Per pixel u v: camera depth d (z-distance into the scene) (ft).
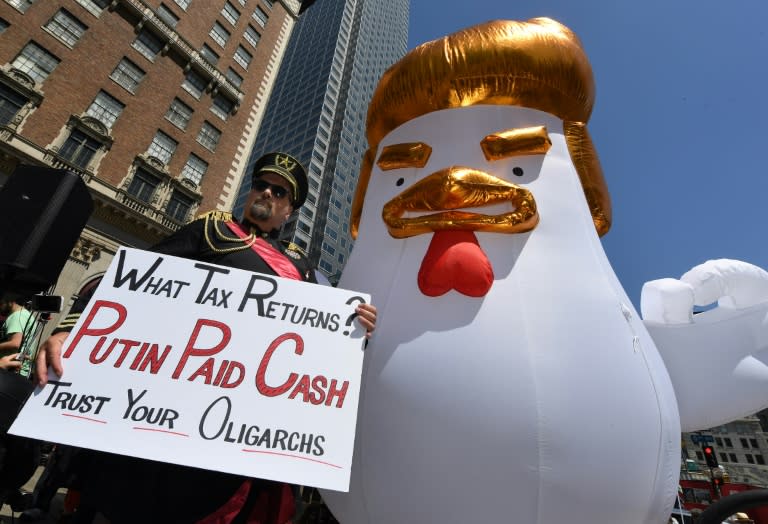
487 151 8.29
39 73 44.16
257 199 7.27
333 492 7.21
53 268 7.11
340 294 6.01
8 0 43.52
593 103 9.87
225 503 4.76
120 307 5.32
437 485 5.93
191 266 5.80
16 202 6.95
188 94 57.31
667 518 6.77
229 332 5.36
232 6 66.59
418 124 9.40
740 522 8.37
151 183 50.65
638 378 6.64
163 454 4.39
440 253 7.25
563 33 9.31
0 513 12.01
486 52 8.50
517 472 5.77
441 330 6.71
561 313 6.79
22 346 10.09
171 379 4.90
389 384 6.59
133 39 53.01
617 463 5.96
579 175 9.35
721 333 9.86
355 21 212.43
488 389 6.11
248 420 4.78
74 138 45.21
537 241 7.57
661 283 10.34
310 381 5.19
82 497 4.96
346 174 168.14
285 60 234.38
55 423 4.42
